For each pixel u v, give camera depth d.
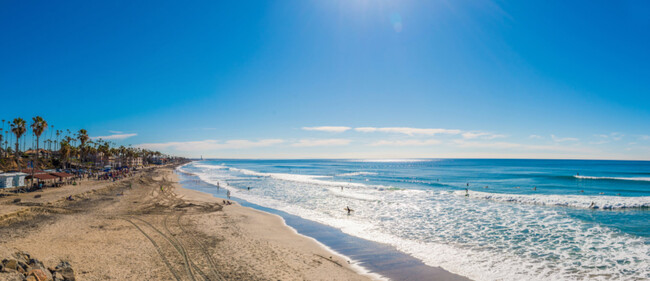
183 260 15.40
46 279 10.67
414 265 16.19
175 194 46.34
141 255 15.78
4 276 9.55
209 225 23.95
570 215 29.42
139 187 55.72
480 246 19.67
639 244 19.81
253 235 21.34
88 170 86.56
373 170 139.38
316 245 19.55
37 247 15.95
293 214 30.58
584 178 76.56
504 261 16.89
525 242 20.55
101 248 16.58
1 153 84.56
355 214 30.52
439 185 63.88
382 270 15.42
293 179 82.19
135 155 157.38
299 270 14.80
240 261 15.66
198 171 129.88
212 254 16.58
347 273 14.78
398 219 28.05
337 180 79.25
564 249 19.00
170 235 20.20
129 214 27.34
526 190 53.69
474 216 29.38
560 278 14.61
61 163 91.19
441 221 27.14
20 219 22.86
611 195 45.88
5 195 35.53
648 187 55.88
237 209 32.56
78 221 23.30
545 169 125.56
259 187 59.94
